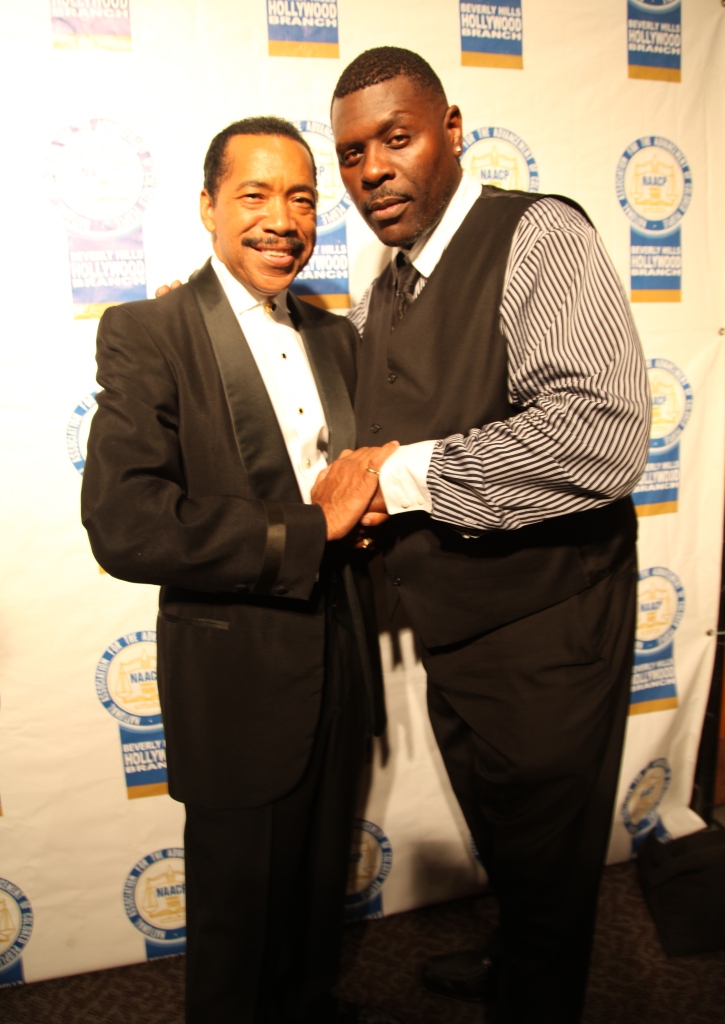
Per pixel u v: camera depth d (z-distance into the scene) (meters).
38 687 1.35
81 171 1.25
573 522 1.00
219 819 1.01
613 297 0.91
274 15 1.28
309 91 1.31
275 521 0.90
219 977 1.06
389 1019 1.23
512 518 0.91
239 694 0.97
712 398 1.59
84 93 1.23
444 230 1.03
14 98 1.21
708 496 1.62
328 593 1.03
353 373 1.18
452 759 1.22
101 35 1.22
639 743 1.65
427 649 1.12
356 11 1.31
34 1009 1.33
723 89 1.51
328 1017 1.23
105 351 0.94
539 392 0.92
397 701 1.50
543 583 0.99
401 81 0.95
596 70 1.43
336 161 1.35
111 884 1.43
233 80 1.28
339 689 1.07
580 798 1.03
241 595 0.98
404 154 0.97
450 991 1.31
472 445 0.91
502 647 1.02
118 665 1.38
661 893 1.45
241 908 1.04
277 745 0.98
